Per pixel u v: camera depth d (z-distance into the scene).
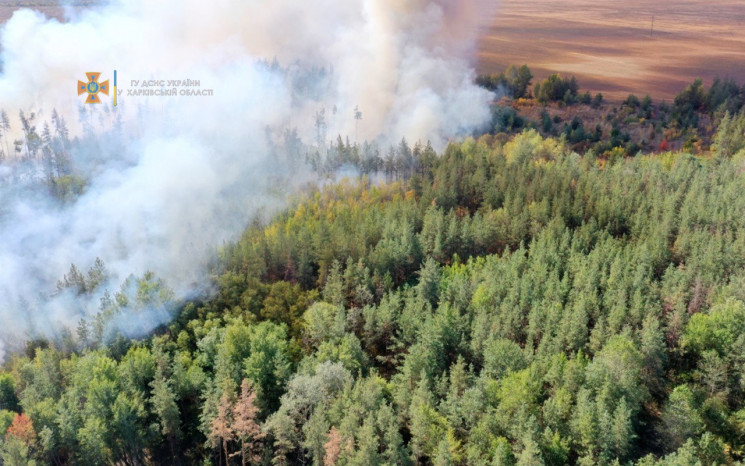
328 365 92.38
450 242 144.88
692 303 108.25
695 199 154.88
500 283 117.00
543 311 106.25
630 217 150.00
